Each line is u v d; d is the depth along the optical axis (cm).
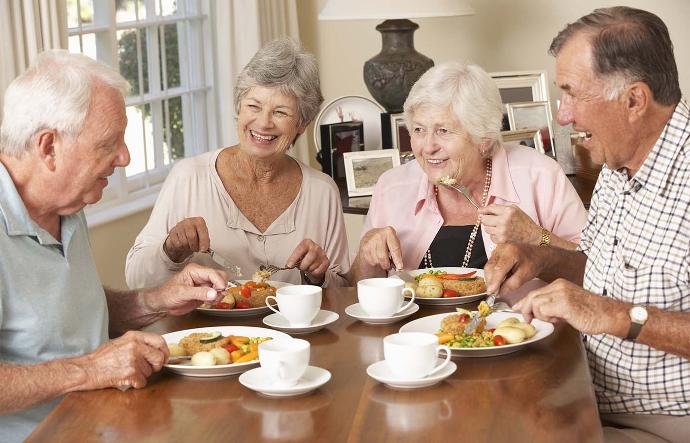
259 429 136
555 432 133
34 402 152
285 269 226
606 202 201
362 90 494
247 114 235
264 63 231
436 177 242
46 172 169
